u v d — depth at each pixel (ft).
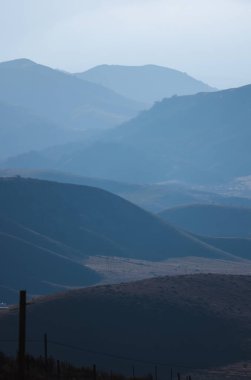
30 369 265.54
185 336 531.91
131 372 481.05
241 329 544.62
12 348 478.59
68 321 535.19
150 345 519.19
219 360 504.84
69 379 276.82
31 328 525.75
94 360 495.00
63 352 498.28
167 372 479.82
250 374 469.98
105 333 526.57
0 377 241.76
